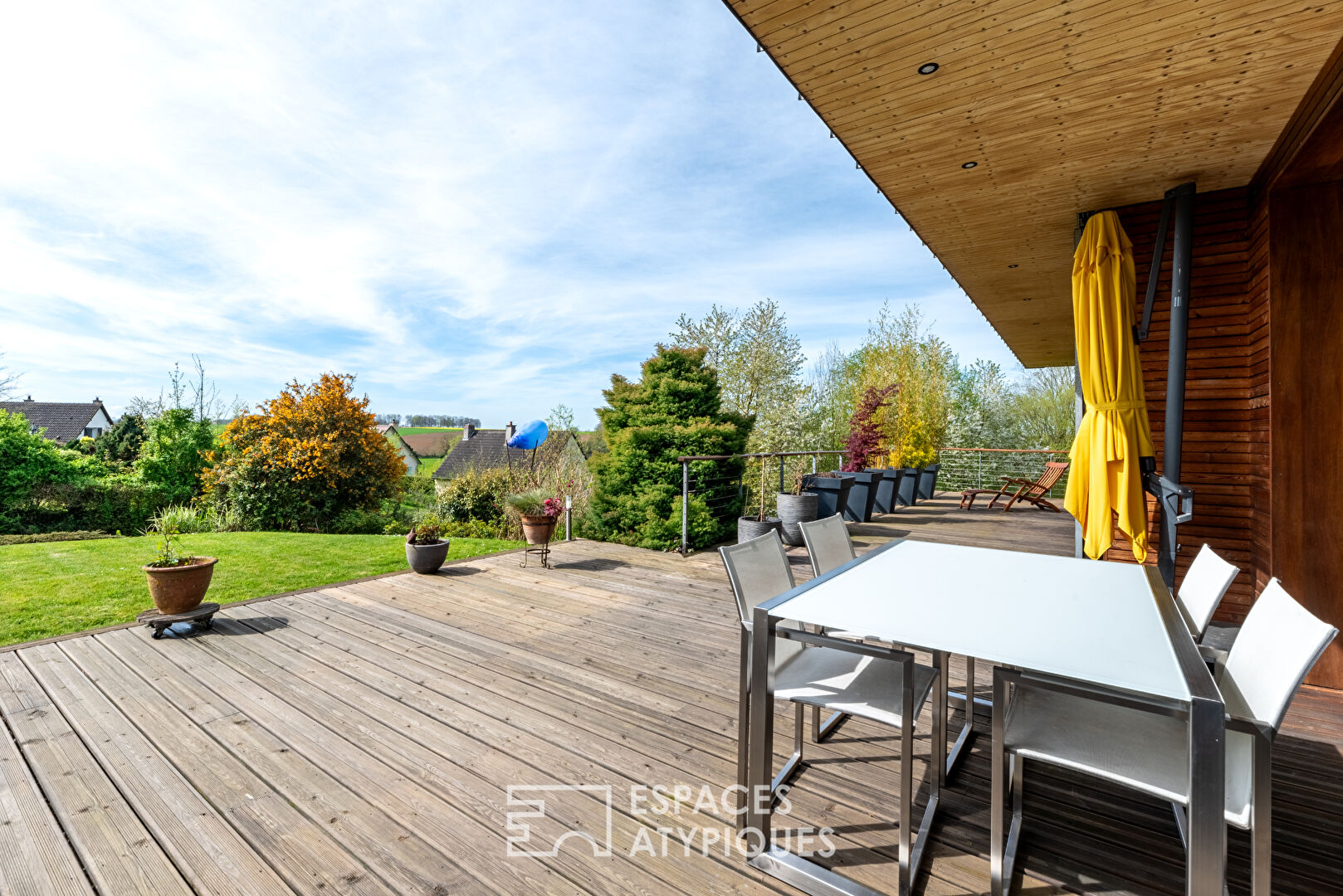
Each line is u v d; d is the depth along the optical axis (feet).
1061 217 13.25
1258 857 4.12
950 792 6.63
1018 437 50.80
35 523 36.29
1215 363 11.90
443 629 12.01
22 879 5.18
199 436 42.04
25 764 7.01
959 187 11.71
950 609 5.65
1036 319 23.36
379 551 21.99
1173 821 6.02
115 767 6.95
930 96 8.75
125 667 9.97
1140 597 6.09
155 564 11.82
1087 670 4.28
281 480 34.83
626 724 8.02
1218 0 6.68
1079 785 6.69
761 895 5.06
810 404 39.24
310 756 7.20
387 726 7.95
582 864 5.39
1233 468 11.77
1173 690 3.95
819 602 5.82
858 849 5.64
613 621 12.51
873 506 26.53
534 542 18.13
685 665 10.14
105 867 5.32
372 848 5.58
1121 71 8.06
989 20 7.18
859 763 7.18
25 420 38.40
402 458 41.27
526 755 7.23
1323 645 3.89
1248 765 4.62
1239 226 11.66
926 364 39.14
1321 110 7.94
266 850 5.54
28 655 10.57
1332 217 9.57
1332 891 5.07
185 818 6.01
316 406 36.73
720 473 24.64
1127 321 11.04
